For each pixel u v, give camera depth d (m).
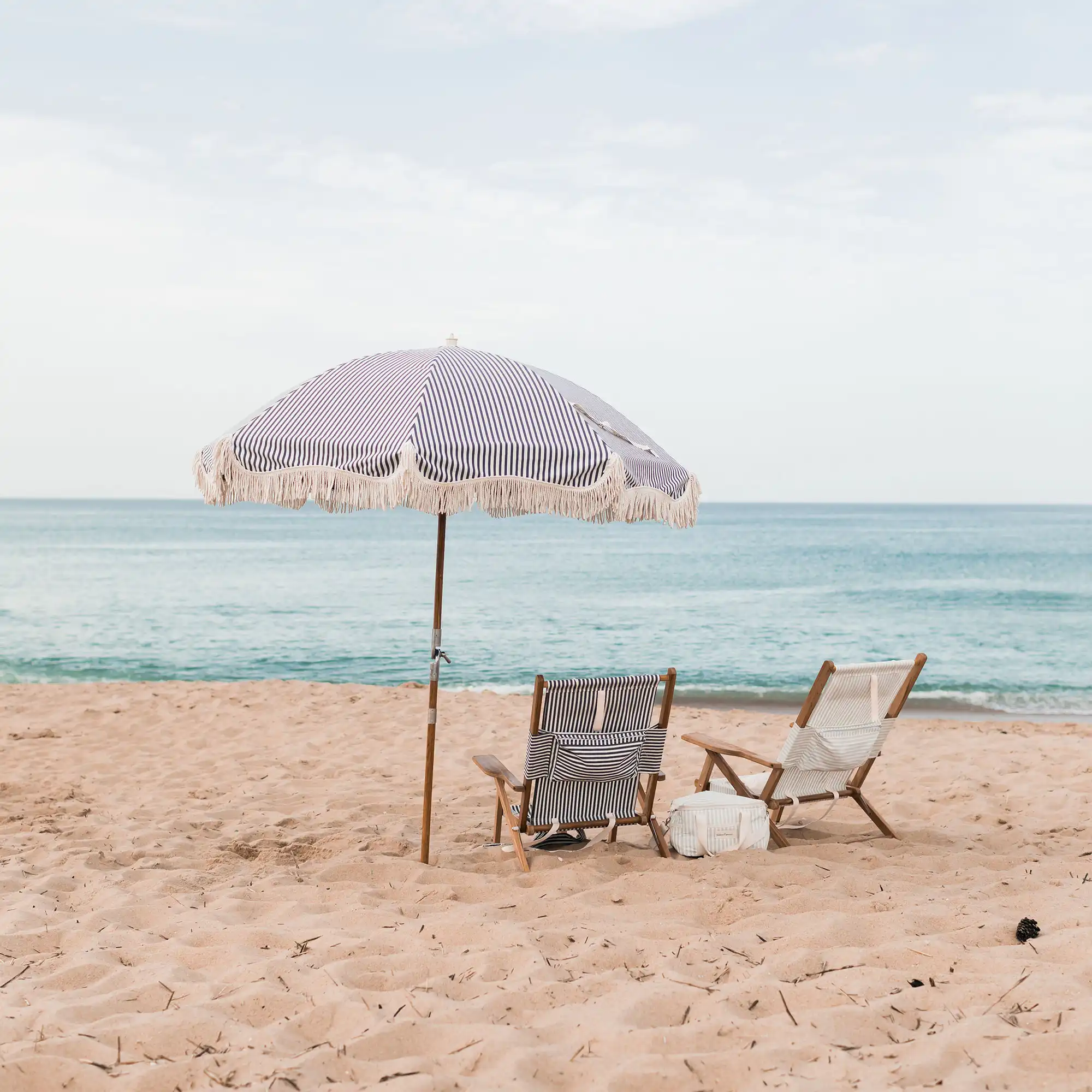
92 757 7.91
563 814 4.92
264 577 36.06
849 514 158.50
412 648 18.55
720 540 69.44
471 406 4.06
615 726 4.86
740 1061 2.55
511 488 3.83
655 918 3.91
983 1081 2.40
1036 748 8.33
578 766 4.77
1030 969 3.10
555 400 4.24
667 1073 2.50
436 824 5.89
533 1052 2.63
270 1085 2.46
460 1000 3.09
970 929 3.52
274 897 4.29
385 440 3.86
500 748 8.37
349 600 27.95
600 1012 2.90
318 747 8.32
